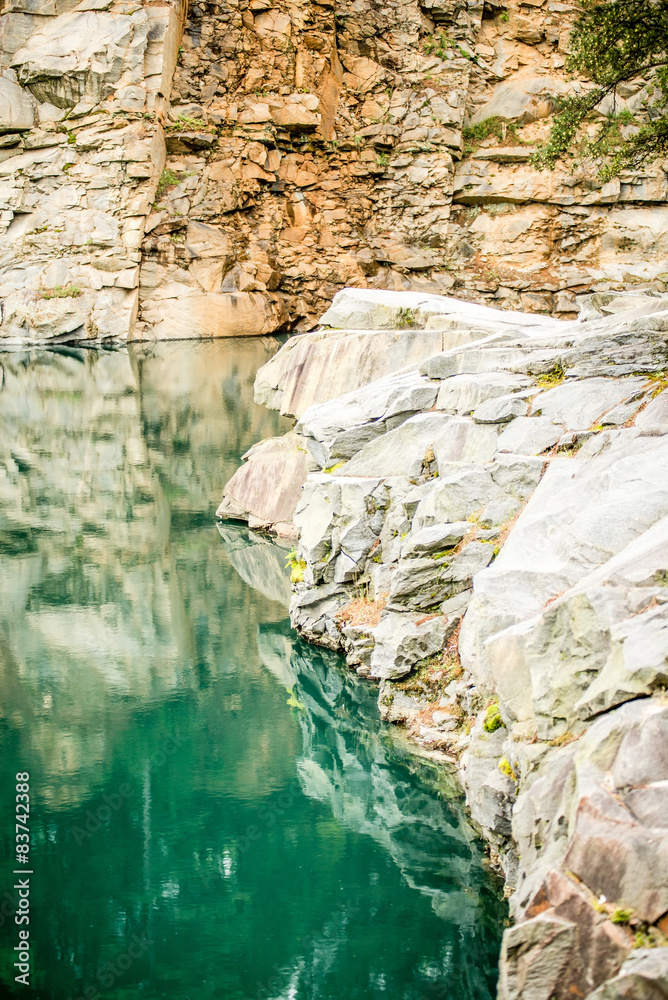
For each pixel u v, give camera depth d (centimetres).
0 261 3650
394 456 1221
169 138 3703
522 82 3838
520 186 3762
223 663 1266
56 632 1358
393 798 949
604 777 547
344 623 1231
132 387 2878
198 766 1018
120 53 3538
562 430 1044
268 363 1691
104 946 756
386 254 3844
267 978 718
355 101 3866
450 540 1038
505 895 786
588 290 3659
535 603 795
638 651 591
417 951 747
